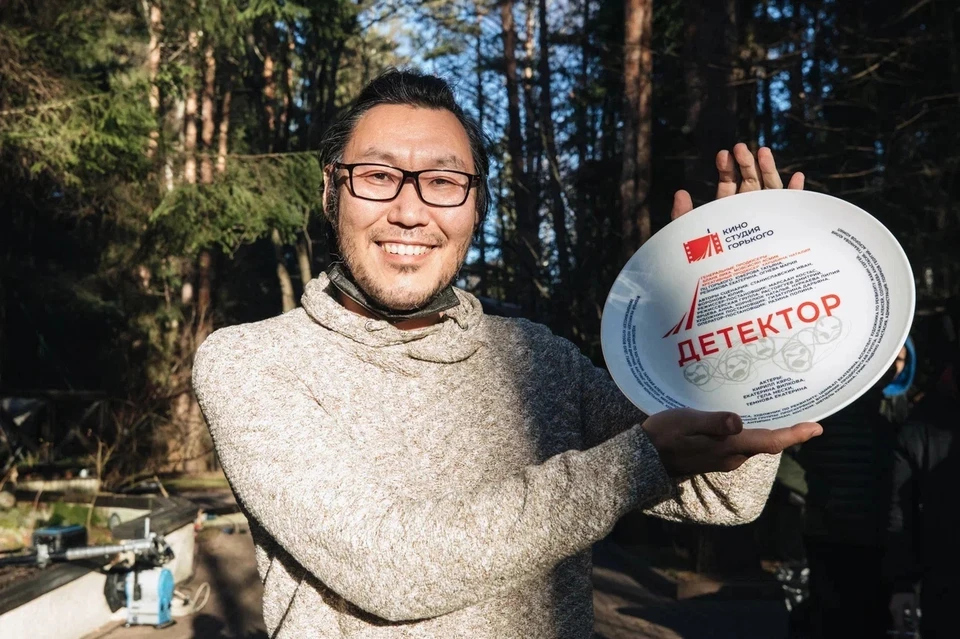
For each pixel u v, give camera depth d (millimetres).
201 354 1546
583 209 17703
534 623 1525
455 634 1470
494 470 1573
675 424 1264
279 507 1351
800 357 1423
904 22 11953
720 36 9539
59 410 16188
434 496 1497
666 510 1610
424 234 1595
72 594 6488
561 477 1251
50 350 20000
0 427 13453
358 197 1592
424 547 1259
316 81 26391
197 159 13578
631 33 10703
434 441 1567
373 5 22266
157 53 13242
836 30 11898
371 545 1277
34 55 9352
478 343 1665
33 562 6098
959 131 10820
